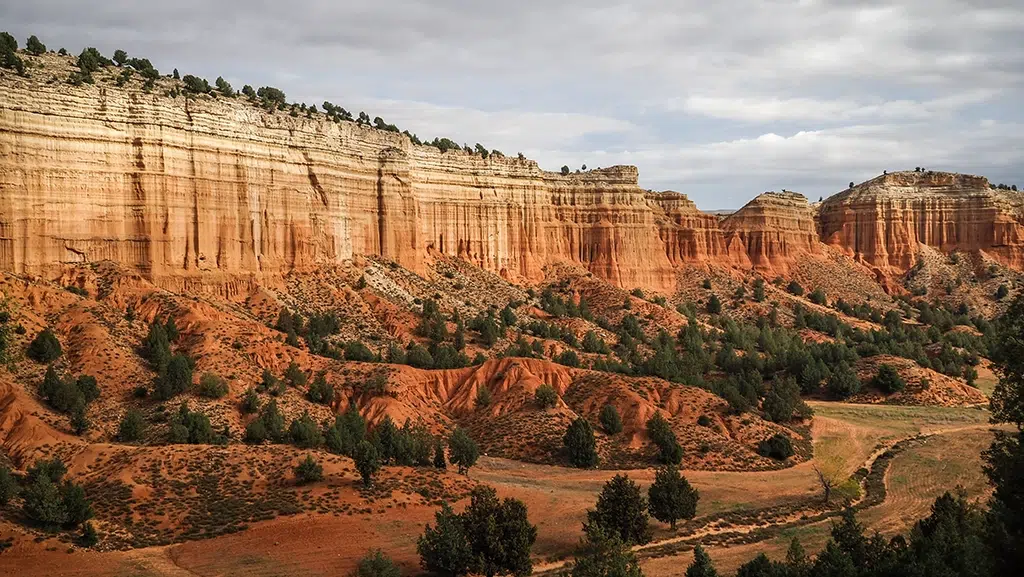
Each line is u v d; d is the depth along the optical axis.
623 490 76.88
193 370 104.44
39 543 68.00
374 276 156.50
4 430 85.44
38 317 104.25
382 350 133.12
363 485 83.75
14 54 115.62
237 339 113.88
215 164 131.12
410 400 115.31
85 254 116.69
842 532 64.12
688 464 107.06
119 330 108.25
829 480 100.38
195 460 84.00
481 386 122.31
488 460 104.75
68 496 71.81
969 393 151.62
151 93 124.88
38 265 111.62
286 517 76.44
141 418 92.12
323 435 97.12
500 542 67.25
